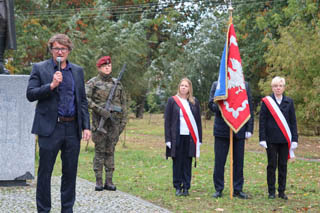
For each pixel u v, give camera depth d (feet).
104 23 86.43
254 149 47.67
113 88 22.79
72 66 15.06
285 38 59.57
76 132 14.89
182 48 103.81
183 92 22.16
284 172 21.65
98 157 22.26
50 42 14.74
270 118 21.43
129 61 84.02
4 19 23.40
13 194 20.49
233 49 21.74
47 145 14.46
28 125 22.79
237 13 83.71
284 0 75.10
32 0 86.89
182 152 22.13
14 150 22.56
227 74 21.49
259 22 70.95
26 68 79.30
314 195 22.74
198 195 22.36
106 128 22.43
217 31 84.28
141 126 90.94
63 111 14.57
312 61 57.06
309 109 57.00
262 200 21.24
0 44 23.54
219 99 21.25
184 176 22.17
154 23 108.27
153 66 95.20
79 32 76.89
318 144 52.75
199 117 22.31
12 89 22.53
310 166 34.22
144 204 18.95
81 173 30.04
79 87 15.01
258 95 90.22
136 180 27.17
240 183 21.90
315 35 57.77
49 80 14.60
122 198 20.15
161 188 24.49
